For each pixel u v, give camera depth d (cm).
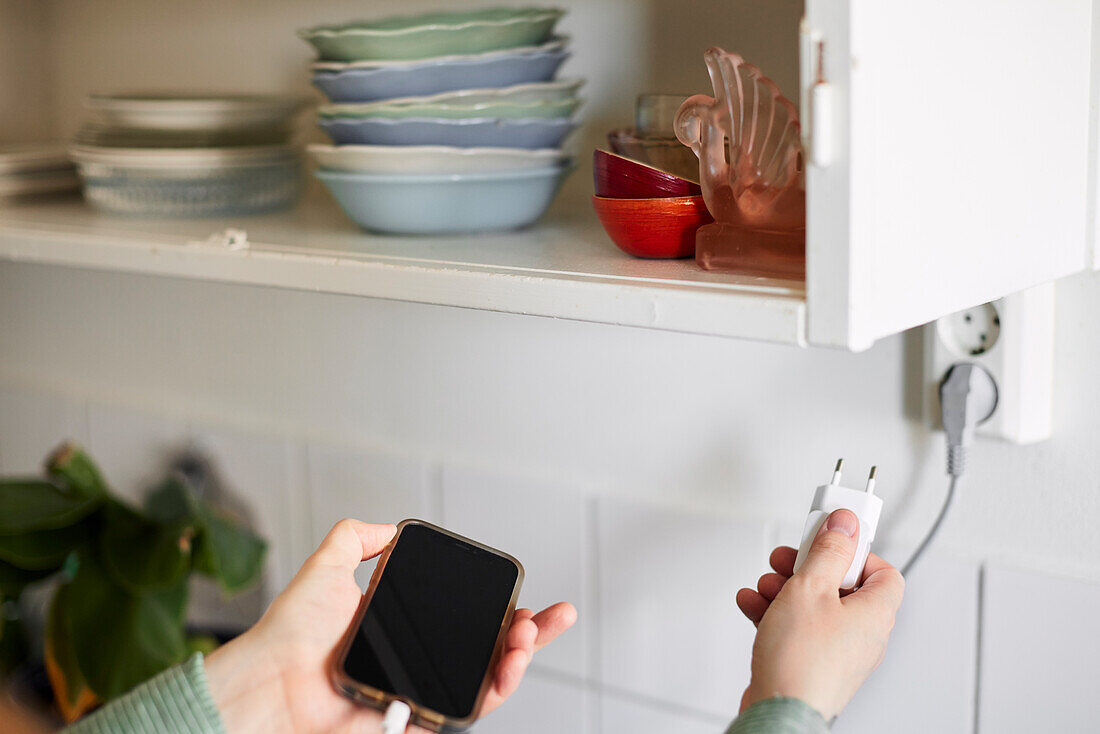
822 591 50
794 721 45
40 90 111
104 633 86
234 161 80
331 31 66
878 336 42
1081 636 64
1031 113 52
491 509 88
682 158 58
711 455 77
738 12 71
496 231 68
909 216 43
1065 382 63
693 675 80
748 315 44
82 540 92
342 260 58
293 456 99
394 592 58
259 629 58
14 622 105
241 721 56
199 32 99
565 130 68
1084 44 56
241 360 102
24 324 117
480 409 88
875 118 40
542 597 87
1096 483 63
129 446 111
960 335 64
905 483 69
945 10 44
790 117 48
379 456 94
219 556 89
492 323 86
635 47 77
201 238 70
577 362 82
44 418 117
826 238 41
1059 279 62
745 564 76
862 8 39
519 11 67
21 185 92
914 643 70
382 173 64
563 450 84
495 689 54
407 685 55
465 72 65
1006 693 67
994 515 67
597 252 59
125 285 108
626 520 81
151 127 82
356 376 95
